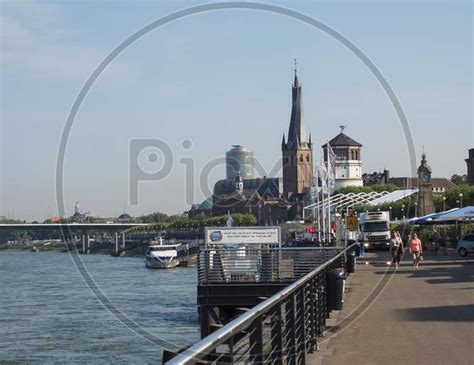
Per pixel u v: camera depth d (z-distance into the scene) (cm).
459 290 2984
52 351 4384
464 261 5162
